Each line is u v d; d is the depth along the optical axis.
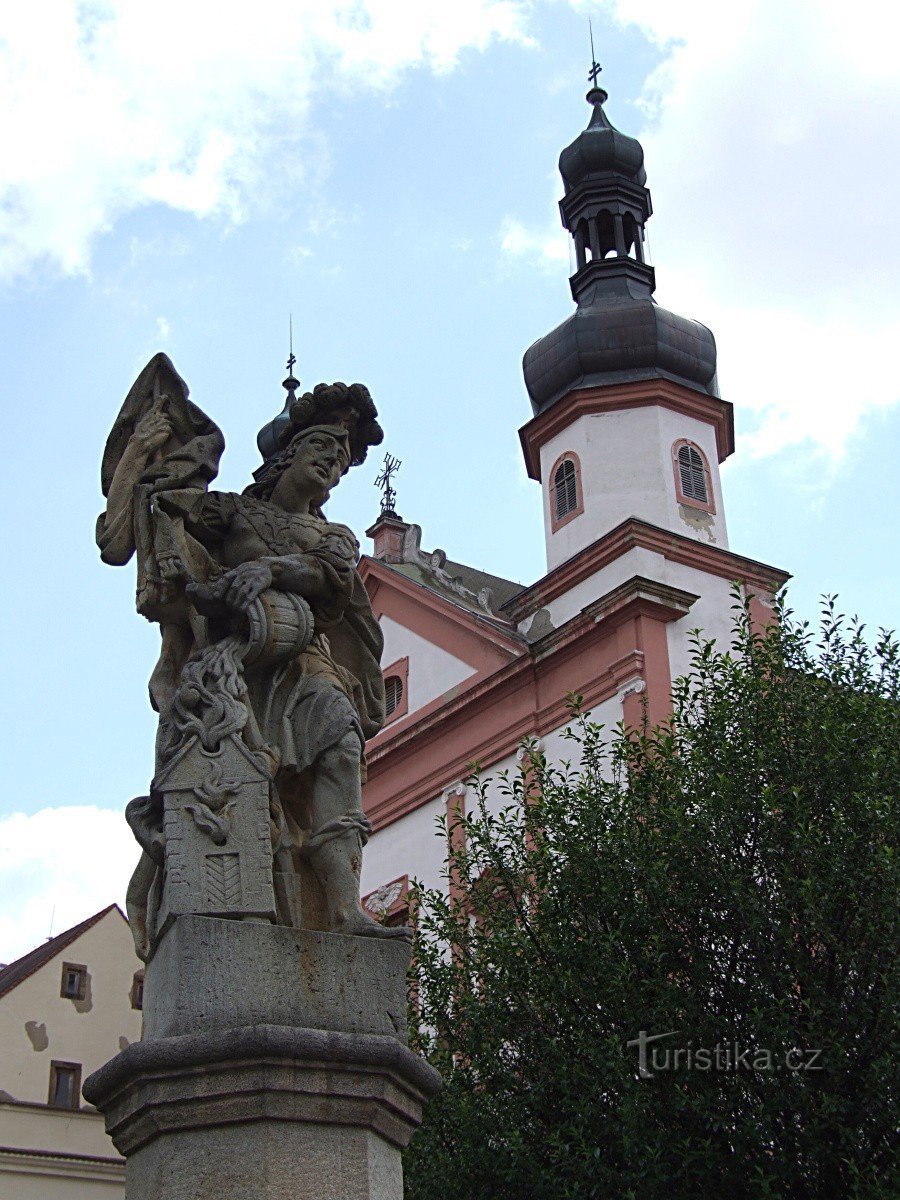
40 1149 28.00
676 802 17.11
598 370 33.03
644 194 36.62
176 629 7.94
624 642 27.73
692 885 16.23
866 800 15.80
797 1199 14.29
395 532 35.22
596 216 36.19
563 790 18.41
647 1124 14.69
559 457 32.47
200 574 8.01
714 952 15.86
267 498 8.48
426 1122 16.14
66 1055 29.09
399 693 32.47
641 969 16.02
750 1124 14.16
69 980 29.81
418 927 20.89
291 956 6.85
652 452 31.55
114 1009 29.97
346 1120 6.46
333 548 8.09
